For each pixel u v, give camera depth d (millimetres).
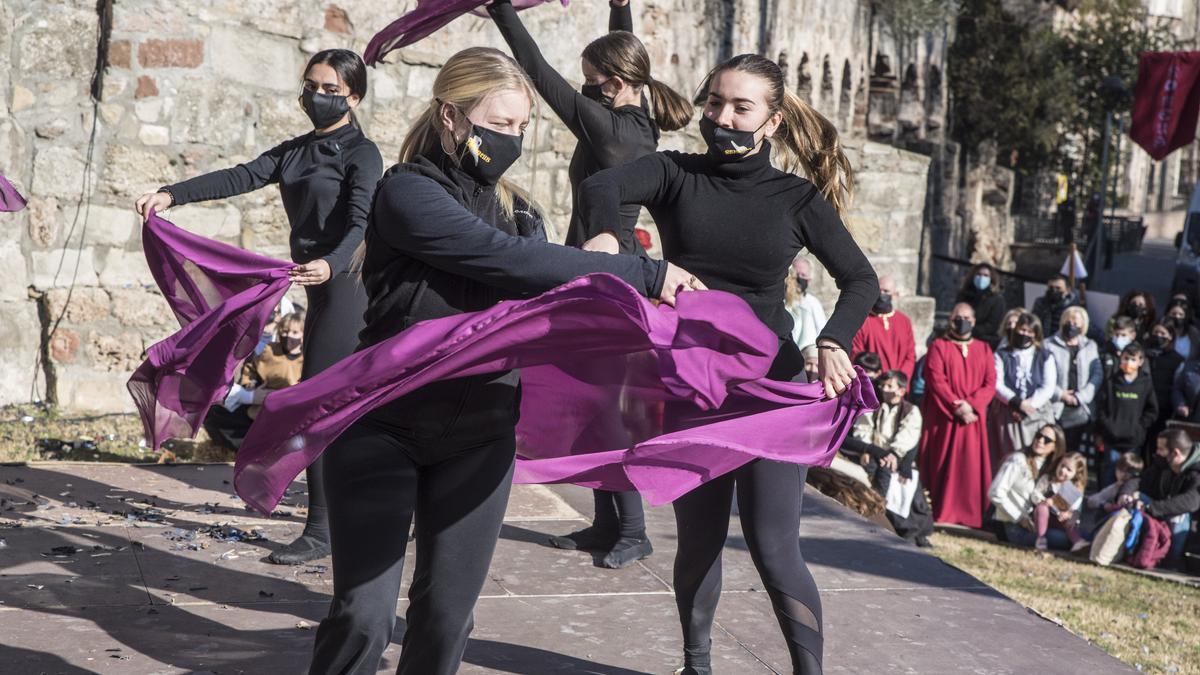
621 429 3057
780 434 2943
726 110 3100
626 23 4871
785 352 3215
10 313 7371
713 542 3354
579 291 2467
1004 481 9586
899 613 4383
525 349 2613
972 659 3939
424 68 8938
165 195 4465
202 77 8000
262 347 7398
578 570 4668
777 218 3160
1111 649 6273
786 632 3207
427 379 2514
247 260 4457
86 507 5242
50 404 7562
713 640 3971
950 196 28703
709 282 3188
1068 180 36875
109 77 7691
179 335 3963
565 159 9781
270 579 4391
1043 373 10375
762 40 17797
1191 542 9102
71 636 3701
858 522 5727
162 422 4059
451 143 2646
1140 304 12570
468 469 2639
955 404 9797
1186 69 21578
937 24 25562
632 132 4402
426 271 2607
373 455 2576
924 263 27344
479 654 3736
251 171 4582
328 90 4492
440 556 2625
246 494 2656
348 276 4473
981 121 32500
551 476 2883
